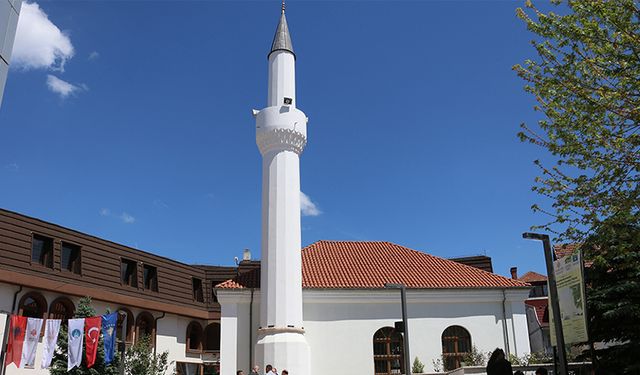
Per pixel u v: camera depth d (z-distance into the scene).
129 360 25.67
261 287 25.55
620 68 12.23
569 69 13.01
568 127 13.00
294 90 29.02
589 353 19.50
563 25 12.86
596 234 13.48
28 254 25.70
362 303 26.89
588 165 13.04
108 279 29.58
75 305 27.30
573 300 12.87
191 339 35.00
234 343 25.56
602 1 12.52
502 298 27.92
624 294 18.38
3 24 10.46
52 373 23.50
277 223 25.94
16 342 18.38
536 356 26.05
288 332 24.34
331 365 25.83
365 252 31.78
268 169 27.16
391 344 26.64
